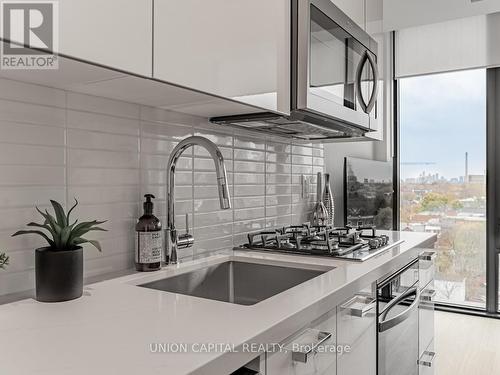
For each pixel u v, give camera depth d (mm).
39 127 1176
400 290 1821
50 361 703
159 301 1057
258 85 1428
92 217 1317
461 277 3943
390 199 4051
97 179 1331
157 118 1531
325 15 1745
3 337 811
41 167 1182
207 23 1195
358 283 1347
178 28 1097
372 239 1961
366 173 3539
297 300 1076
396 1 3277
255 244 1923
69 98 1248
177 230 1615
